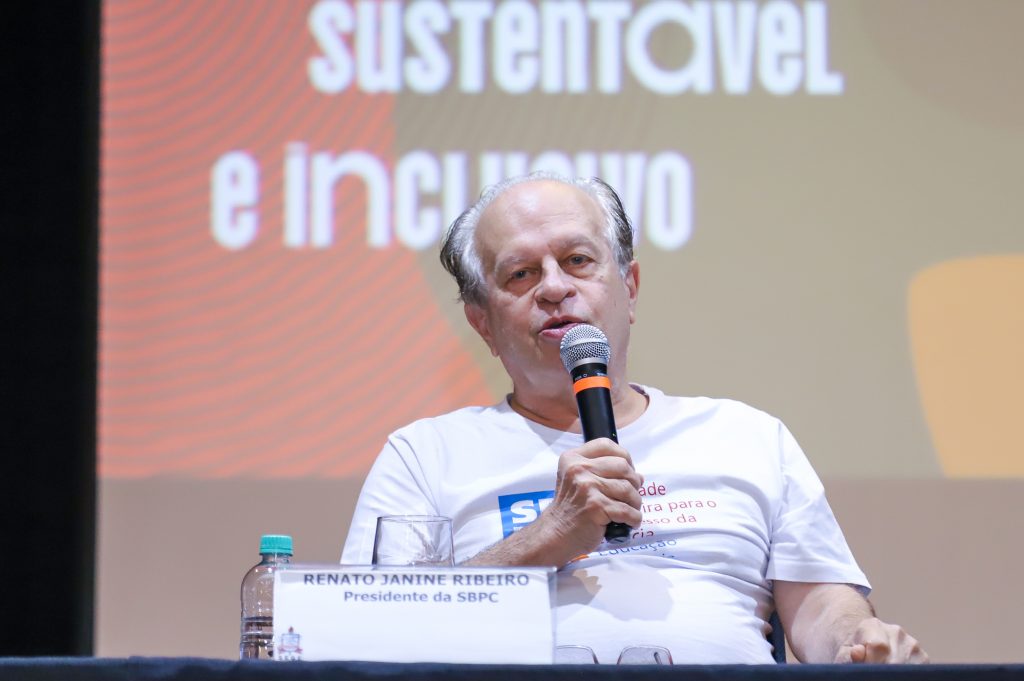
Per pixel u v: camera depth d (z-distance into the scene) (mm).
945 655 8406
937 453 8609
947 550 8508
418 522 4223
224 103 8922
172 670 2895
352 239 8812
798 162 8844
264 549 4297
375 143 8875
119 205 8859
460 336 8734
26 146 8867
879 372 8688
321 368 8719
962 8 8961
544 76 8930
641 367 8648
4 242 8859
